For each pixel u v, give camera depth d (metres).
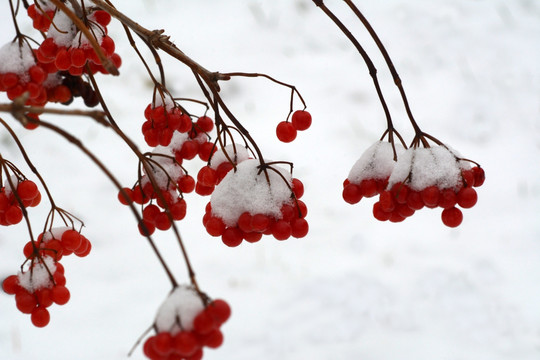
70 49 0.80
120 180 1.61
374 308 1.28
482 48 2.17
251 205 0.77
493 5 2.40
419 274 1.38
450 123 1.86
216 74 0.80
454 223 0.77
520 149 1.80
